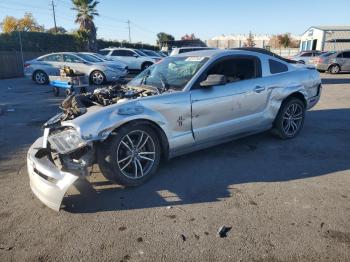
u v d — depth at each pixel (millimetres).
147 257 2654
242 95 4758
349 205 3387
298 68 5793
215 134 4566
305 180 4023
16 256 2707
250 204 3449
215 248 2742
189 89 4277
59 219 3258
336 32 37656
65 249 2785
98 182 4035
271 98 5176
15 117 8125
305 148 5230
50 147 3664
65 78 10836
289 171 4312
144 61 21469
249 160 4719
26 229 3098
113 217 3271
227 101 4582
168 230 3018
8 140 6004
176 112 4082
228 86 4637
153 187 3900
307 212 3262
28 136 6273
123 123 3668
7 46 24047
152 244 2818
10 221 3240
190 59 4844
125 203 3539
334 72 20750
